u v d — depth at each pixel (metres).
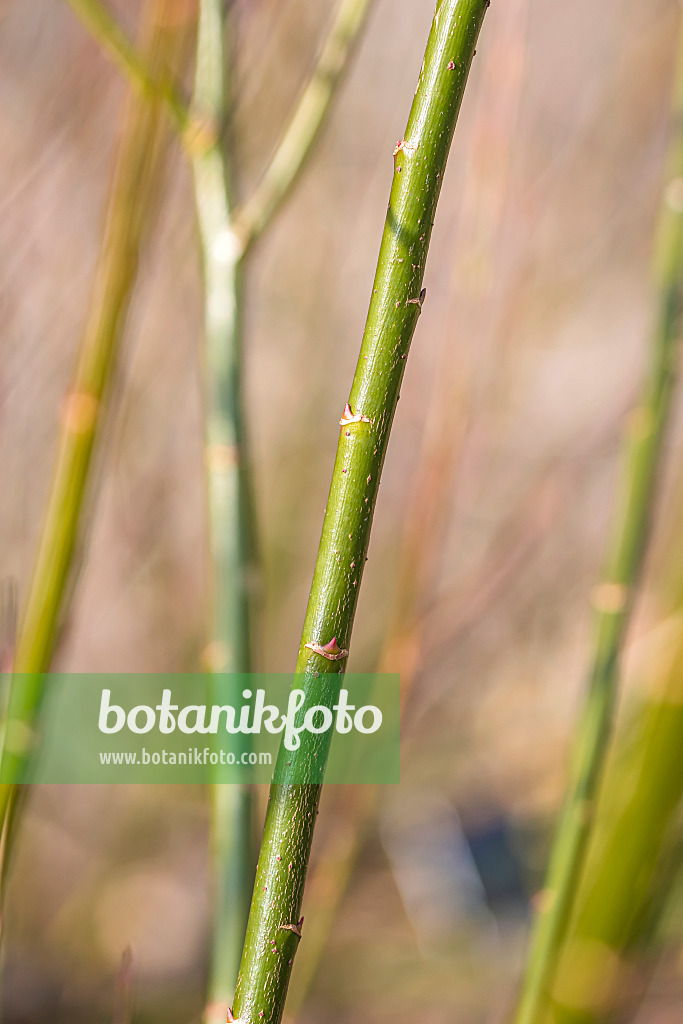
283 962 0.66
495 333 1.34
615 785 0.72
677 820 0.71
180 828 2.05
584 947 0.72
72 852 1.99
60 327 1.46
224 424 0.75
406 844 1.81
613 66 1.55
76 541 0.74
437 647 1.18
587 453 1.24
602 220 1.73
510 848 1.82
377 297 0.65
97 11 0.73
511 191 1.32
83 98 1.30
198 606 1.93
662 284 0.76
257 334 1.94
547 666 2.04
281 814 0.66
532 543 1.22
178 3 0.75
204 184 0.76
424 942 1.69
